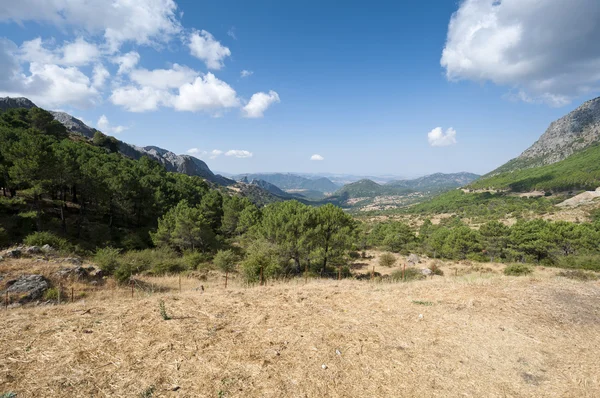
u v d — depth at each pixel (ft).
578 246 125.29
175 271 72.23
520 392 13.14
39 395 11.45
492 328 20.01
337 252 78.33
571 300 25.89
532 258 132.87
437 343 17.65
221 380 13.12
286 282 38.91
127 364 14.06
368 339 17.89
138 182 136.87
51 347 15.43
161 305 21.24
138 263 71.46
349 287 31.68
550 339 18.54
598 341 18.42
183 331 18.04
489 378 14.16
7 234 74.69
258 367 14.28
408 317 21.81
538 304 24.79
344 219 79.36
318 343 17.13
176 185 199.31
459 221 395.55
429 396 12.60
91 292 41.04
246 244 113.91
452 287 30.73
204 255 96.02
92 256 80.89
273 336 17.89
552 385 13.73
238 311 22.30
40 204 115.96
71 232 103.04
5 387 11.76
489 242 150.92
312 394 12.39
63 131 303.07
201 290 30.58
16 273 40.11
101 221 131.54
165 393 12.05
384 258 125.80
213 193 179.63
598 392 13.23
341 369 14.42
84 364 13.87
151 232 123.95
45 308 22.27
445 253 160.25
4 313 20.81
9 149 90.89
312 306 24.06
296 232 75.51
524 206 442.09
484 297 26.71
